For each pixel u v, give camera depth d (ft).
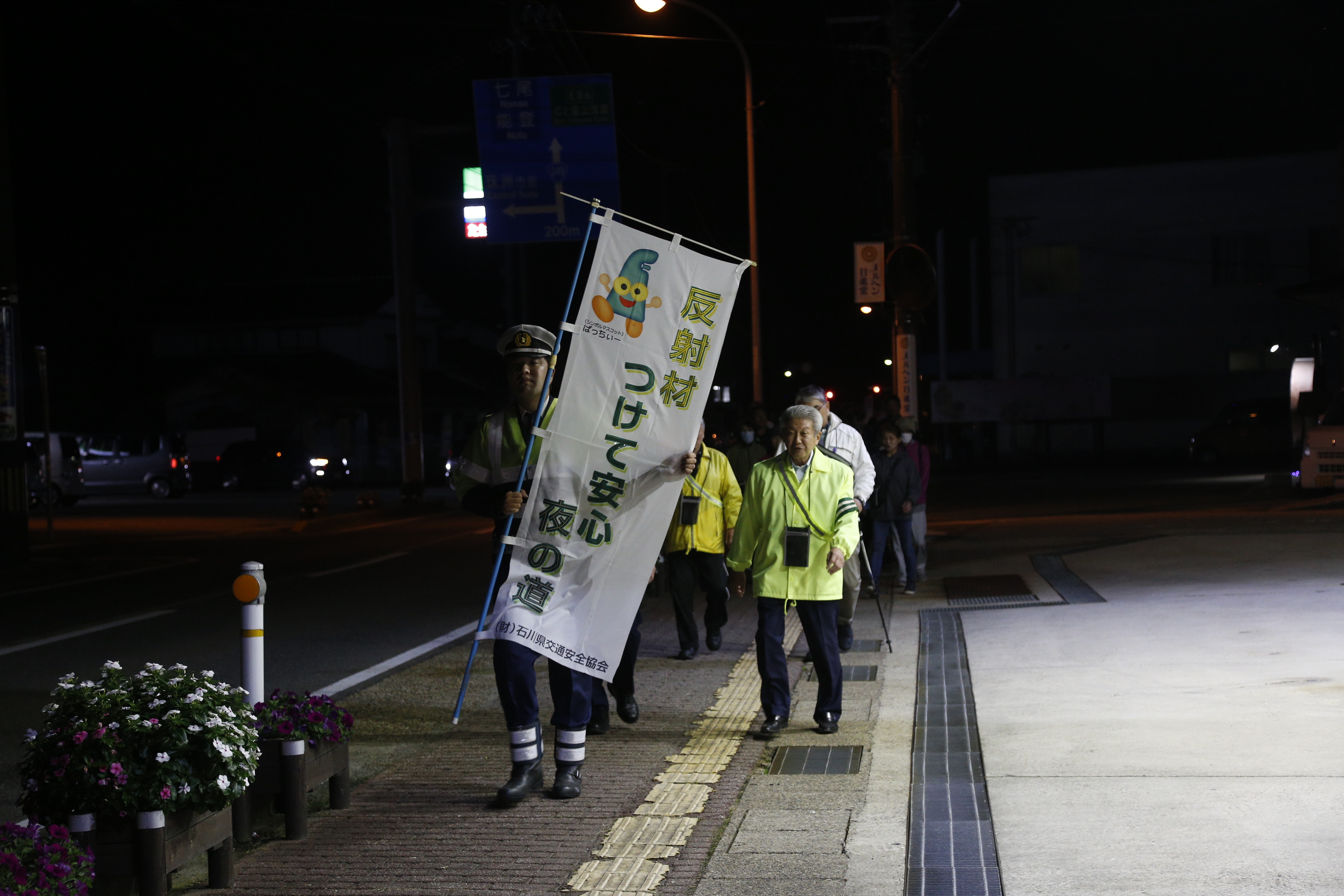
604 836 15.28
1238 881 12.50
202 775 13.41
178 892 13.74
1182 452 143.23
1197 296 142.92
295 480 126.82
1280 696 20.30
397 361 163.84
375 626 34.68
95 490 115.24
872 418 50.55
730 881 13.44
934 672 24.98
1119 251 145.18
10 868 10.54
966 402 138.51
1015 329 148.36
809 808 16.05
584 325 17.40
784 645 27.12
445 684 26.22
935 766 17.69
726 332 17.85
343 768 16.92
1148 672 23.02
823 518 20.27
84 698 13.55
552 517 17.33
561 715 17.35
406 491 83.46
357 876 14.14
